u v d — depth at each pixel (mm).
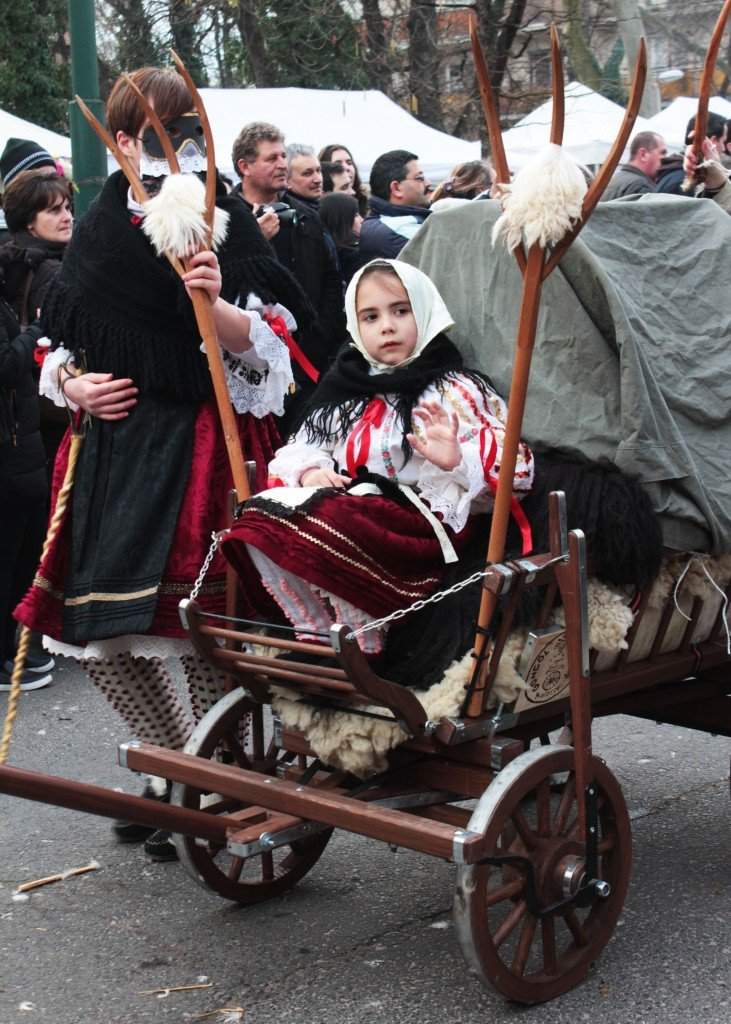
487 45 15422
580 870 2994
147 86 3570
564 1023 2957
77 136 7125
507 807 2818
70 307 3633
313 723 3092
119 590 3555
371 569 2934
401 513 3010
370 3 17969
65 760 4820
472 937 2803
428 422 3033
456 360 3301
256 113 12398
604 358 3209
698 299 3455
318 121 12562
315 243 6488
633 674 3350
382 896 3629
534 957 3221
